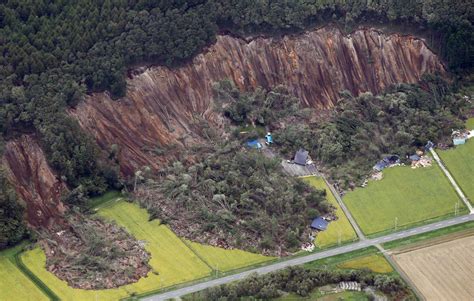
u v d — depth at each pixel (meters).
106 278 170.38
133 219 188.38
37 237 179.88
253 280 167.75
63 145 190.75
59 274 171.50
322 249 183.12
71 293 166.88
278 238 183.75
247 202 188.88
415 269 175.62
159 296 166.75
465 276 173.62
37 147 189.50
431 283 171.38
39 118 190.38
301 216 188.88
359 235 188.12
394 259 179.00
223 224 184.88
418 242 185.12
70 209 187.00
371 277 170.62
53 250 177.62
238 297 165.62
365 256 180.25
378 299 165.88
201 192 192.12
